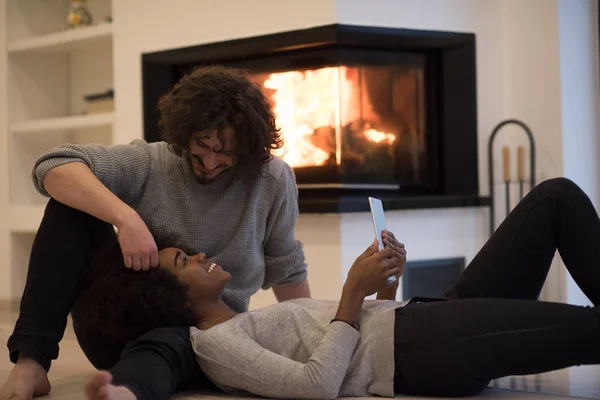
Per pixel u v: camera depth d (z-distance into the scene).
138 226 1.67
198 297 1.72
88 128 5.06
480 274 1.85
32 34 5.04
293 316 1.69
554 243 1.83
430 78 3.89
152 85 4.12
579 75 3.83
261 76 3.82
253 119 1.72
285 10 3.66
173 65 4.09
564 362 1.56
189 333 1.66
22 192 4.97
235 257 1.90
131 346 1.59
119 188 1.82
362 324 1.68
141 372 1.49
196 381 1.73
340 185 3.55
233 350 1.60
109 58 4.98
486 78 3.92
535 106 3.87
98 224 1.82
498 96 3.95
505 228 1.85
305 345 1.65
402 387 1.67
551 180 1.82
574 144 3.81
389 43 3.67
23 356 1.67
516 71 3.93
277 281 2.08
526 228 1.81
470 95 3.88
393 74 3.79
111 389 1.36
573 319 1.54
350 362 1.65
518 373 1.60
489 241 1.88
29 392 1.64
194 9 3.96
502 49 3.96
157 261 1.68
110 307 1.64
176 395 1.71
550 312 1.56
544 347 1.55
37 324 1.69
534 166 3.77
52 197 1.75
